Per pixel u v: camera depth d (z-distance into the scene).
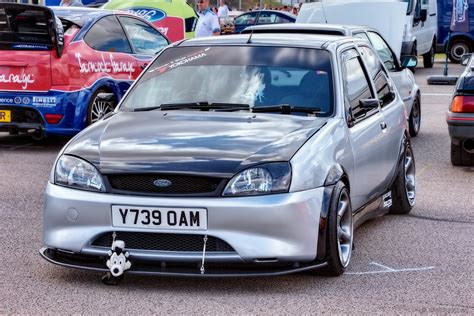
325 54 7.26
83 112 12.27
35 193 9.59
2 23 12.03
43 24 11.95
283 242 5.89
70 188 6.09
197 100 7.04
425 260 6.98
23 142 13.55
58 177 6.17
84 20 12.74
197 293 6.02
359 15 17.00
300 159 6.05
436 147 13.14
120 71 13.02
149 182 5.91
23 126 12.13
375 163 7.59
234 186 5.85
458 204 9.23
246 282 6.29
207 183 5.87
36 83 12.03
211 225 5.82
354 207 7.06
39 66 12.02
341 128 6.76
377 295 6.02
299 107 6.87
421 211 8.89
